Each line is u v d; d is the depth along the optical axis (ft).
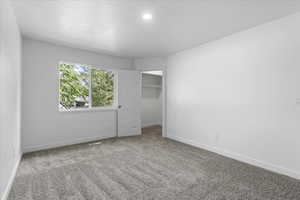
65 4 6.29
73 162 8.56
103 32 9.05
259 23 7.80
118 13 7.01
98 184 6.43
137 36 9.64
